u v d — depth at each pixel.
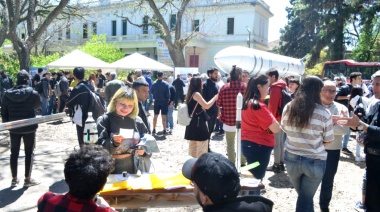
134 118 3.53
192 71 19.09
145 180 2.92
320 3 32.44
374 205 3.51
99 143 3.22
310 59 33.75
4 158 6.82
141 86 4.54
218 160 1.61
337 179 6.02
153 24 25.55
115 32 44.97
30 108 4.89
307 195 3.47
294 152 3.44
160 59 26.69
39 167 6.20
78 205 1.78
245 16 40.44
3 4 16.56
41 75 14.48
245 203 1.55
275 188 5.41
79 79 5.45
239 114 3.18
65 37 45.34
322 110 3.35
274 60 14.41
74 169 1.78
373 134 3.38
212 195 1.53
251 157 4.05
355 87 7.26
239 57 12.15
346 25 33.00
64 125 11.11
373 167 3.48
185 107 5.48
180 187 2.75
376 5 28.92
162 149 8.02
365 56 32.84
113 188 2.72
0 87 12.94
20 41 16.42
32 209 4.30
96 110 5.37
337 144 4.14
